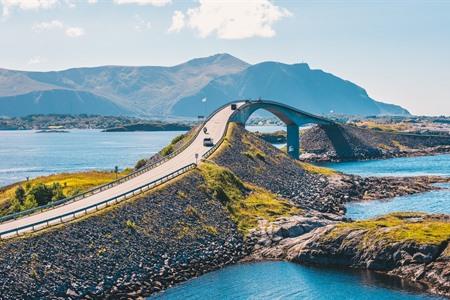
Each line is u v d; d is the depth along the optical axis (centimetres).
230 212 13762
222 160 17525
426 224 11300
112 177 18912
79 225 10481
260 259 11688
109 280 9569
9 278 8600
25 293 8488
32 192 14300
